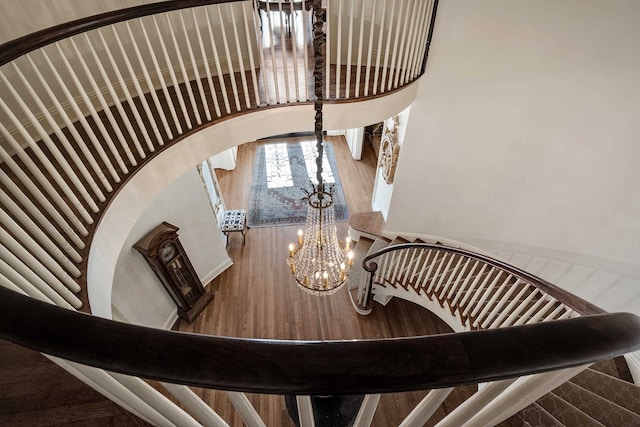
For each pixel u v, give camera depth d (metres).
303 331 4.62
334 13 3.75
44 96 2.79
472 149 4.16
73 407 1.16
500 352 0.50
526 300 2.68
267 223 6.41
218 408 3.61
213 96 2.86
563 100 3.37
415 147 4.35
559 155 3.67
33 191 1.83
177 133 2.84
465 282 3.39
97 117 2.20
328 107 3.31
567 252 4.11
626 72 2.95
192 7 2.34
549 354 0.52
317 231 3.08
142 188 2.67
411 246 3.50
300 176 7.64
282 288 5.17
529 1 3.04
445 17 3.32
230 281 5.31
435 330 4.55
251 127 3.26
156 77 3.47
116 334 0.52
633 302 3.58
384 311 4.77
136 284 4.03
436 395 0.70
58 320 0.53
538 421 1.76
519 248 4.60
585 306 2.09
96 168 2.25
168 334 0.53
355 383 0.47
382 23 2.87
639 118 3.03
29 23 2.62
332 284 3.04
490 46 3.39
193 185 4.46
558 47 3.15
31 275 1.70
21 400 1.18
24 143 2.70
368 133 8.53
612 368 2.98
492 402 0.77
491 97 3.70
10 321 0.53
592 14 2.89
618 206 3.44
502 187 4.28
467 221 4.87
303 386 0.48
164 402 0.80
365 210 6.78
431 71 3.70
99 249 2.30
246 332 4.66
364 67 3.88
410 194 4.90
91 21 2.00
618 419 1.96
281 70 3.75
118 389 0.73
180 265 4.30
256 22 2.77
